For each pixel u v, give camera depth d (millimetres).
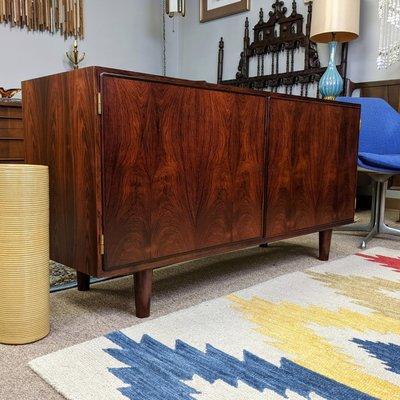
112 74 1060
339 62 3195
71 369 920
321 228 1780
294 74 3451
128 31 4078
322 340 1083
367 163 2117
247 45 3809
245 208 1450
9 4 3275
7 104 2783
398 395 851
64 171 1169
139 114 1123
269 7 3641
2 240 1008
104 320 1196
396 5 2836
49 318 1138
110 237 1101
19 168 1004
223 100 1332
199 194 1299
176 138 1216
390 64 2943
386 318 1227
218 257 1901
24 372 920
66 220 1185
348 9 2709
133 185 1132
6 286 1021
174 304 1330
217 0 4055
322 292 1434
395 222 2717
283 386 873
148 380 885
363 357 1001
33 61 3465
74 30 3658
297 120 1604
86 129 1071
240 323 1177
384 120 2455
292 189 1621
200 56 4316
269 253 1975
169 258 1241
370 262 1820
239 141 1398
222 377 901
